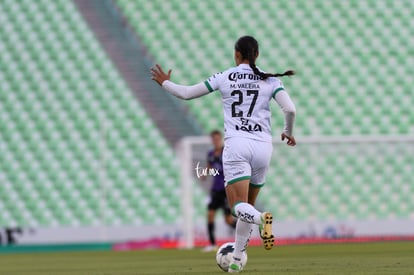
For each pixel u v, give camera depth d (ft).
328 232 193.36
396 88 242.58
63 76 240.53
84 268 98.17
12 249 190.29
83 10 250.98
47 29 248.11
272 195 221.46
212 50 246.88
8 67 242.58
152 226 195.72
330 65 245.24
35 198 223.51
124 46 245.45
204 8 252.62
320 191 223.92
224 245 76.89
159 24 249.55
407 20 253.03
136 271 84.17
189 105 233.76
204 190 215.92
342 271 71.97
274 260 100.73
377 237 194.39
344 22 251.80
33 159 228.22
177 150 228.02
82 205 222.28
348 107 239.30
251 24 250.98
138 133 230.68
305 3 253.85
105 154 227.81
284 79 242.37
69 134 231.50
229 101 69.00
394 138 193.36
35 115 234.99
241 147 67.51
